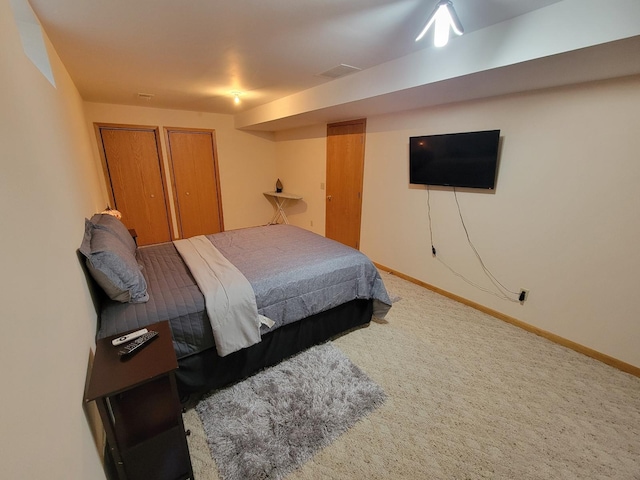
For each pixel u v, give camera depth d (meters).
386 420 1.69
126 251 1.91
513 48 1.68
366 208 4.11
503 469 1.44
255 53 2.21
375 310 2.65
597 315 2.19
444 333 2.54
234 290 1.85
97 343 1.34
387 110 3.32
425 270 3.45
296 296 2.09
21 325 0.67
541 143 2.30
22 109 1.01
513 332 2.57
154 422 1.25
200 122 5.11
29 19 1.56
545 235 2.39
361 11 1.58
